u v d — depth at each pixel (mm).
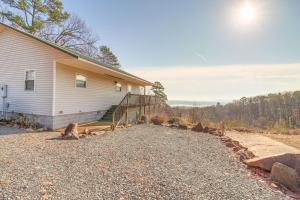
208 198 3043
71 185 3301
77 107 10867
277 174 3934
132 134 8828
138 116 14555
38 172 3783
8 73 10250
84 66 10281
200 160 5285
